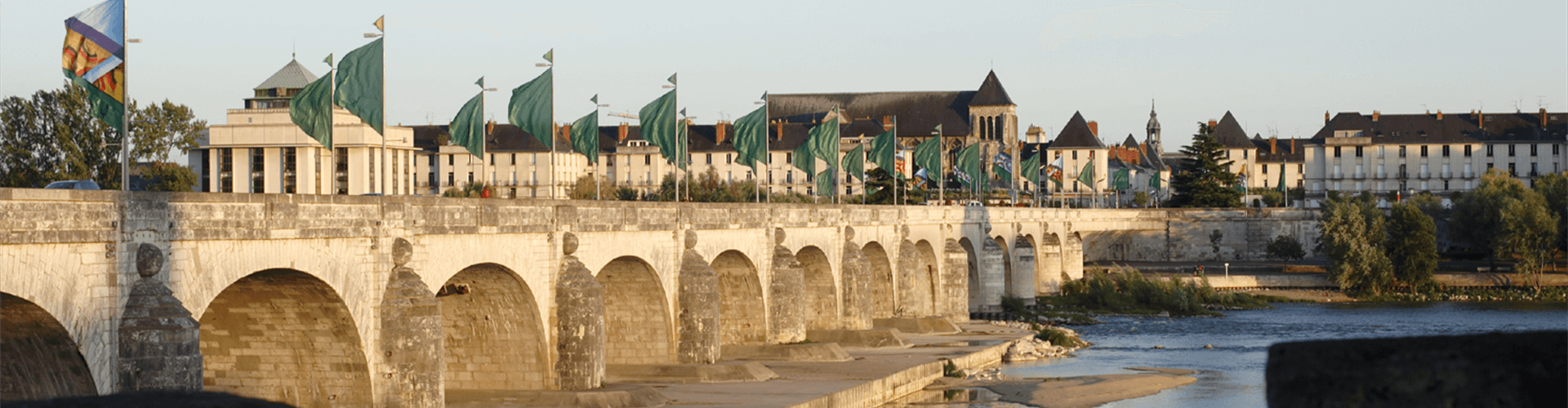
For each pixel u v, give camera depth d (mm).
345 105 48438
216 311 38625
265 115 126438
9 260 26500
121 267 29594
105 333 29250
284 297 37469
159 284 30406
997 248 114750
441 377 39844
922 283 98812
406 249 39812
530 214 47562
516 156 192750
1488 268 143875
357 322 38375
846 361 69812
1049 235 136500
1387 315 118062
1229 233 170750
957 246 104188
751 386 57500
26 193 26859
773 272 71312
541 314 48656
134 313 29656
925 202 157875
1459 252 157250
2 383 29688
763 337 71000
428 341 39438
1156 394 66250
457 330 49562
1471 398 11742
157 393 13875
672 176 174125
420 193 195750
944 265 103688
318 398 39281
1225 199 186625
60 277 27953
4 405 13703
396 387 39031
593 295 49344
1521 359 11758
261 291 37312
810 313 82312
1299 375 12391
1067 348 90500
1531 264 135250
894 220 93562
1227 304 127562
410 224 40500
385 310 39062
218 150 125250
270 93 133250
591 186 189875
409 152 134500
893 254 93812
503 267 46000
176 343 29750
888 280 93375
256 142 124250
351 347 38906
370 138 124812
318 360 39094
